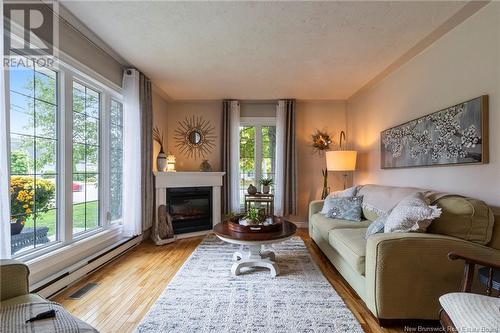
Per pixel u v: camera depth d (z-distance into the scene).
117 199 3.51
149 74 3.76
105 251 2.95
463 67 2.36
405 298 1.79
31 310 1.14
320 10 2.22
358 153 4.68
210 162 5.23
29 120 2.15
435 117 2.66
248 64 3.39
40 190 2.26
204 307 2.05
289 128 5.01
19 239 2.06
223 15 2.30
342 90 4.47
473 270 1.41
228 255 3.30
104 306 2.07
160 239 3.85
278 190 5.04
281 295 2.25
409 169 3.15
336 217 3.39
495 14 2.04
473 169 2.24
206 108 5.23
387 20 2.37
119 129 3.54
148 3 2.13
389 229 2.04
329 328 1.79
